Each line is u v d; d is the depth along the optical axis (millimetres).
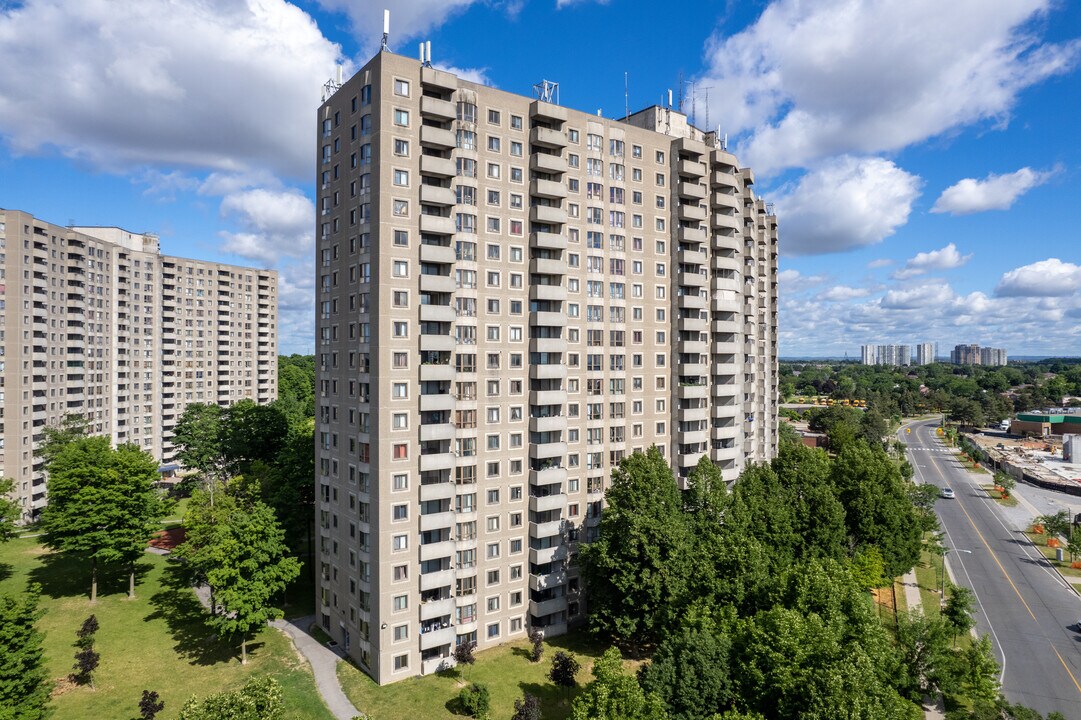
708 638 45688
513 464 67312
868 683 37531
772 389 123000
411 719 52281
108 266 136625
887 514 76625
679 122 90250
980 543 106812
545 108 68125
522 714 49875
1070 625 73250
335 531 66250
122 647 63000
